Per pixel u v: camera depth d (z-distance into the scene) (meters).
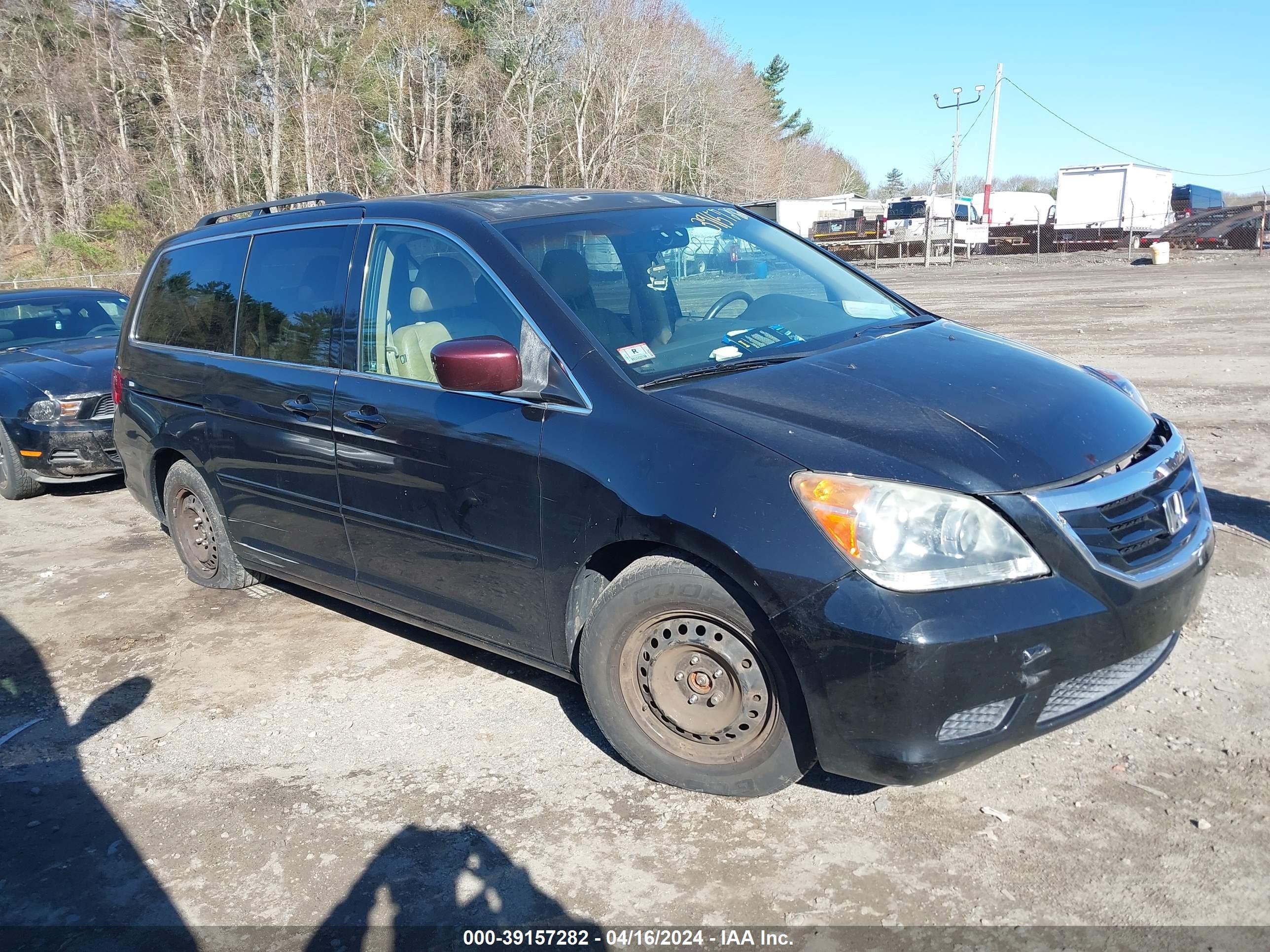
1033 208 49.91
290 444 4.36
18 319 9.13
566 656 3.47
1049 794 3.09
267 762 3.70
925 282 25.20
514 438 3.39
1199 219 31.97
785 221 44.66
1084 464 2.88
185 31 44.66
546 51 46.62
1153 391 9.05
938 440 2.83
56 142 46.97
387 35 44.12
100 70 45.91
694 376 3.31
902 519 2.67
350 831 3.22
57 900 2.99
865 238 42.28
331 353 4.22
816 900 2.71
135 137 47.69
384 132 47.34
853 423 2.93
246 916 2.85
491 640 3.75
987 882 2.72
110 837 3.29
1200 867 2.71
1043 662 2.67
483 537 3.56
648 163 50.31
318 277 4.38
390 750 3.70
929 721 2.64
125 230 44.03
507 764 3.53
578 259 3.75
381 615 5.05
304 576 4.65
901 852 2.88
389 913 2.81
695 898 2.76
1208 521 3.25
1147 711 3.51
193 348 5.11
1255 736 3.30
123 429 5.70
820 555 2.71
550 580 3.38
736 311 3.84
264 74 43.06
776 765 3.00
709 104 53.31
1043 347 12.05
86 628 5.17
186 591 5.60
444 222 3.92
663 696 3.17
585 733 3.70
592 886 2.85
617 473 3.09
